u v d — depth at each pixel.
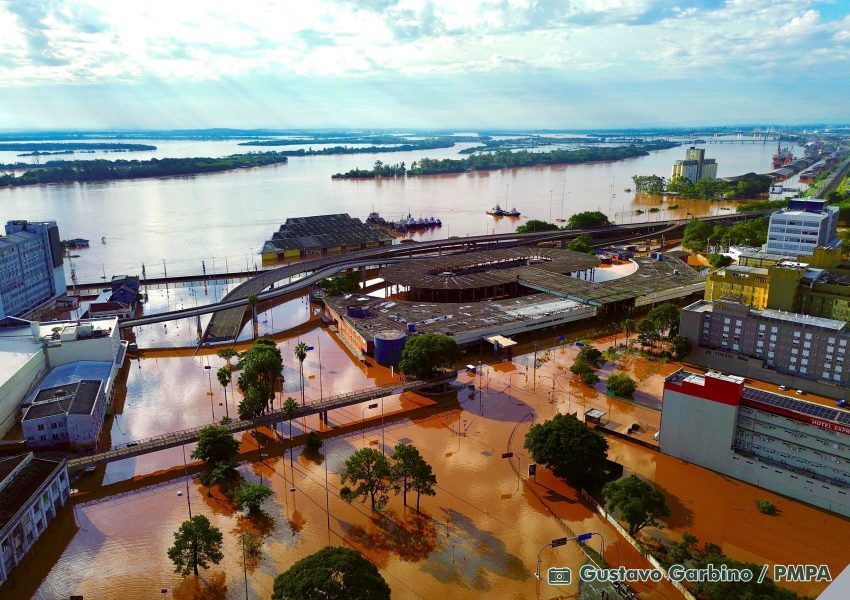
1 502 152.50
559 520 163.50
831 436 166.38
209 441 183.25
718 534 157.38
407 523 162.38
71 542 157.50
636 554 150.38
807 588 138.62
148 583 142.75
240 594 138.50
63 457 193.88
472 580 141.25
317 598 114.88
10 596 139.62
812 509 167.75
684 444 192.12
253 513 166.88
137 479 186.50
